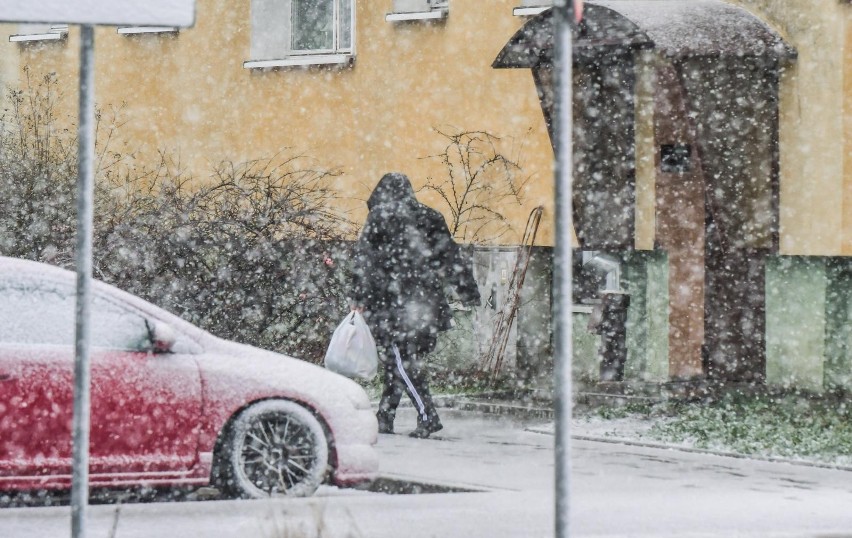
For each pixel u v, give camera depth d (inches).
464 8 906.1
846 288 789.9
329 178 973.2
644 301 839.1
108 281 759.7
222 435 467.5
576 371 868.6
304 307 799.7
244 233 780.0
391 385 646.5
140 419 456.1
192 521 410.0
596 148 823.7
